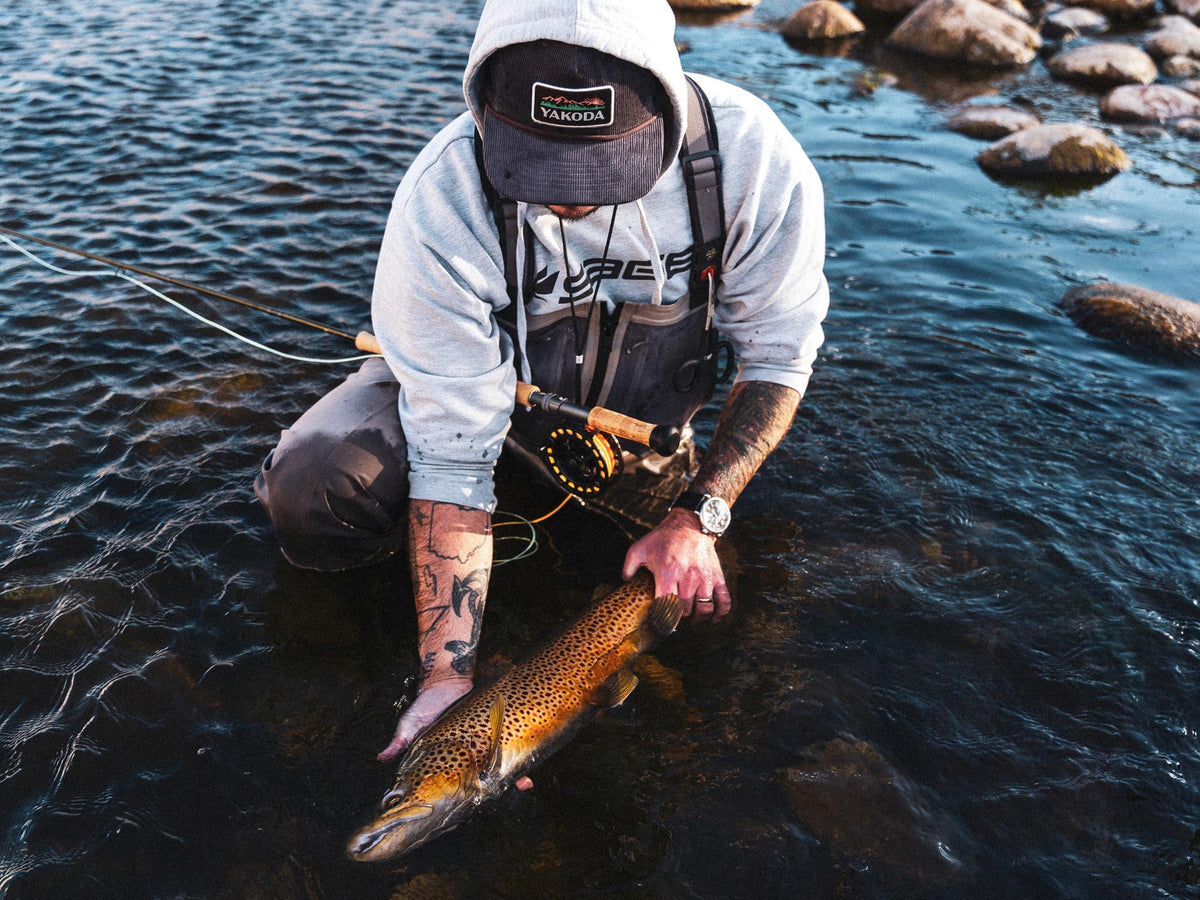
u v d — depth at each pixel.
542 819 1.04
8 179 2.60
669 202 1.17
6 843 1.00
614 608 1.22
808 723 1.17
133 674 1.20
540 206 1.12
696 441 1.68
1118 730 1.17
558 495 1.57
